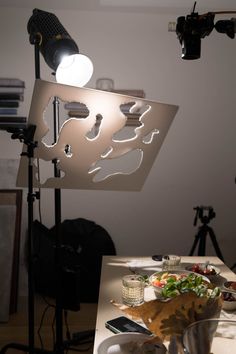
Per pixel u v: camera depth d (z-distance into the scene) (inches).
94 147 62.4
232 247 145.2
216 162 142.9
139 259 88.9
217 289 53.1
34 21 68.8
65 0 126.9
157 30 137.6
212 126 141.7
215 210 144.3
